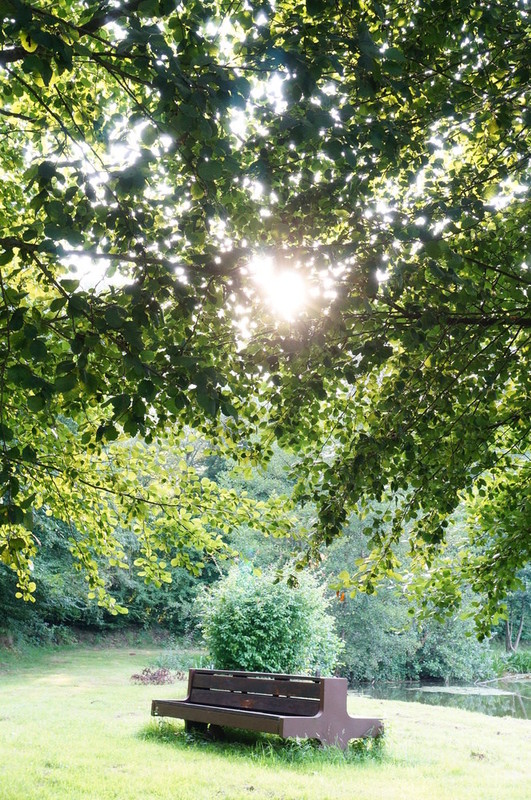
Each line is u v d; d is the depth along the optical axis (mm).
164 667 22297
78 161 3340
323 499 5883
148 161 3006
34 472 7000
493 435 6348
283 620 14109
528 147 5453
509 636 37969
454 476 6023
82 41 4625
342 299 4141
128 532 26938
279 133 3912
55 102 5148
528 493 7023
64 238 3064
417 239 3873
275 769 8070
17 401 5797
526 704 18891
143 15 3010
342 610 24828
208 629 14664
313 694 9188
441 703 18844
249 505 7180
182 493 7238
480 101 5082
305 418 6316
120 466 7184
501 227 5238
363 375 5707
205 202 3770
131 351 3158
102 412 6391
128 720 11398
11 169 7113
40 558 24953
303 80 2992
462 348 5305
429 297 4785
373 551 6547
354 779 7699
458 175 5402
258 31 3715
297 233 4637
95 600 28609
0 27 2650
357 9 4121
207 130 2957
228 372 5254
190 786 7039
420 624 8773
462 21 4836
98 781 7145
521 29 4828
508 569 7070
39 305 4750
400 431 5418
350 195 4328
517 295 4953
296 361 4984
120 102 6656
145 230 4215
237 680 10250
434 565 7453
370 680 26266
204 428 6113
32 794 6500
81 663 24094
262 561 25656
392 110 4844
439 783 7641
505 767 8789
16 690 16203
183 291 3717
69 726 10633
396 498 6336
